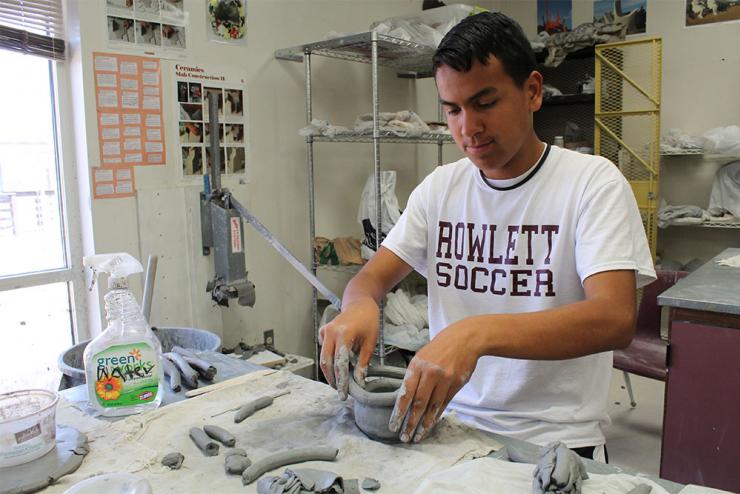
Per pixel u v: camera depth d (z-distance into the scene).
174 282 2.27
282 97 2.65
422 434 0.83
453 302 1.17
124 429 0.95
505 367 1.08
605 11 3.76
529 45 0.95
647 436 2.40
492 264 1.11
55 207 2.08
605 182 1.00
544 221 1.06
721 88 3.44
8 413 0.94
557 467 0.72
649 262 0.99
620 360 2.15
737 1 3.33
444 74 0.91
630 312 0.90
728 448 1.63
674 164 3.61
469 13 2.80
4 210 1.95
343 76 2.95
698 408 1.67
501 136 0.94
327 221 2.94
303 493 0.73
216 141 2.26
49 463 0.84
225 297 2.15
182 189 2.27
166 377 1.20
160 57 2.17
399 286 2.97
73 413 1.03
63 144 2.04
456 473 0.77
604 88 3.42
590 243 0.97
